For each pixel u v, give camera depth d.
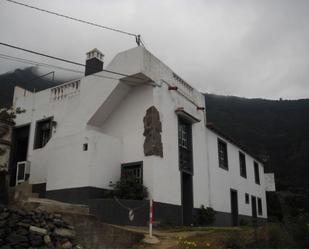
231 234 10.05
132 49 15.21
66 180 14.20
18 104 20.17
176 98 17.02
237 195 22.94
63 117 17.41
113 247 9.14
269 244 8.90
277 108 72.88
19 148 19.25
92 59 18.47
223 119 65.69
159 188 14.34
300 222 9.40
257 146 57.53
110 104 15.91
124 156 15.30
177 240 10.05
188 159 17.44
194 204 17.08
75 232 8.70
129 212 12.80
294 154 55.50
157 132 14.92
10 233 7.80
